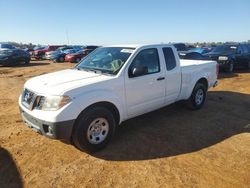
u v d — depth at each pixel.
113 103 4.32
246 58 14.55
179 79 5.74
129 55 4.74
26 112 4.08
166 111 6.50
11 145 4.48
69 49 29.00
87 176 3.56
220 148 4.41
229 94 8.56
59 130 3.73
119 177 3.54
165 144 4.57
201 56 12.05
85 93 3.95
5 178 3.50
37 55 30.45
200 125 5.52
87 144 4.06
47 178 3.51
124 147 4.44
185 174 3.60
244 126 5.48
